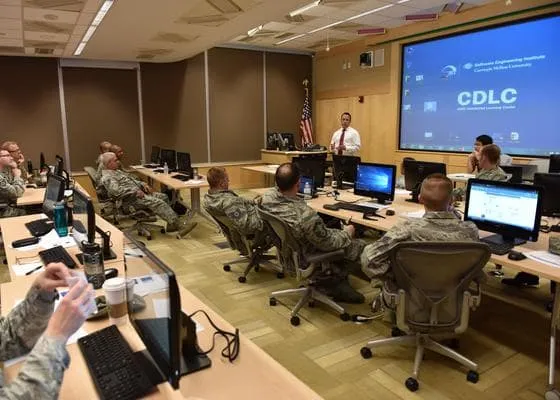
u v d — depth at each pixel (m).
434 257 2.05
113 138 8.24
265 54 9.22
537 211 2.38
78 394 1.17
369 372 2.42
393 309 2.27
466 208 2.73
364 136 8.49
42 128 7.68
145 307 1.28
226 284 3.75
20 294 1.86
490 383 2.30
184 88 8.63
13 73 7.38
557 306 2.25
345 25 7.09
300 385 1.23
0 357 1.29
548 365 2.43
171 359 1.07
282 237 2.84
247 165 9.38
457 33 6.58
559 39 5.41
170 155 6.93
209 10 4.63
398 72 7.60
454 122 6.83
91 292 1.09
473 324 2.94
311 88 9.83
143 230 5.36
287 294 3.28
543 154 5.73
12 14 4.66
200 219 6.18
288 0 4.31
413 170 3.92
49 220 3.14
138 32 5.65
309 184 4.18
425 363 2.49
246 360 1.35
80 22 5.07
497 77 6.14
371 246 2.34
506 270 3.89
